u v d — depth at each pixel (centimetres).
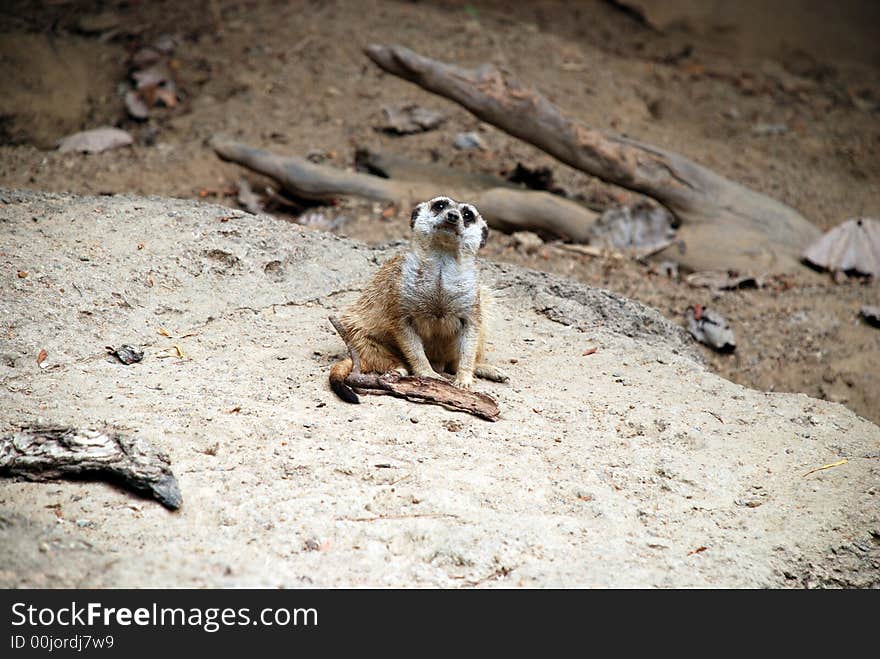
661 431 882
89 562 621
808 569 724
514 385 952
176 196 1638
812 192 1870
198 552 643
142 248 1066
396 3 2297
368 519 697
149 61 2009
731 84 2266
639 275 1484
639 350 1072
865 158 2033
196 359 922
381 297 920
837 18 2622
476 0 2455
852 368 1331
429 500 721
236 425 795
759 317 1416
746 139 2033
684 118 2075
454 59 2039
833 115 2191
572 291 1180
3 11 2041
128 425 770
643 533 725
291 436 790
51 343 898
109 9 2152
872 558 746
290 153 1772
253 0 2242
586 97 2009
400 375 904
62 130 1841
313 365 934
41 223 1084
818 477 833
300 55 2047
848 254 1559
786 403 977
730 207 1605
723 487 802
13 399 795
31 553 621
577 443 840
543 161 1825
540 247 1528
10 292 944
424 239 895
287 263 1120
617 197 1764
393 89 1977
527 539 693
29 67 1909
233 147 1634
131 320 963
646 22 2512
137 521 668
